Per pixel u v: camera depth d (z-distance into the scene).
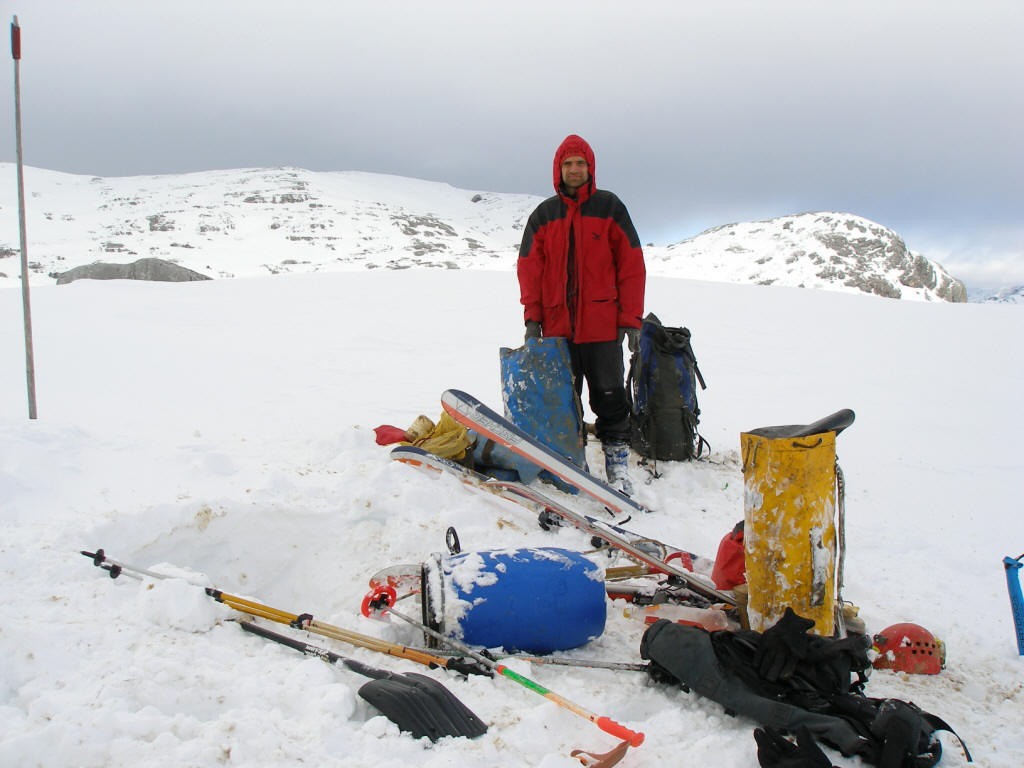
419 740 2.15
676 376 5.56
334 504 3.89
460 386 8.94
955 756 2.24
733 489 5.23
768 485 2.70
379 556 3.61
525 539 3.90
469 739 2.19
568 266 4.73
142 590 2.78
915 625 2.98
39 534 3.19
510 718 2.33
